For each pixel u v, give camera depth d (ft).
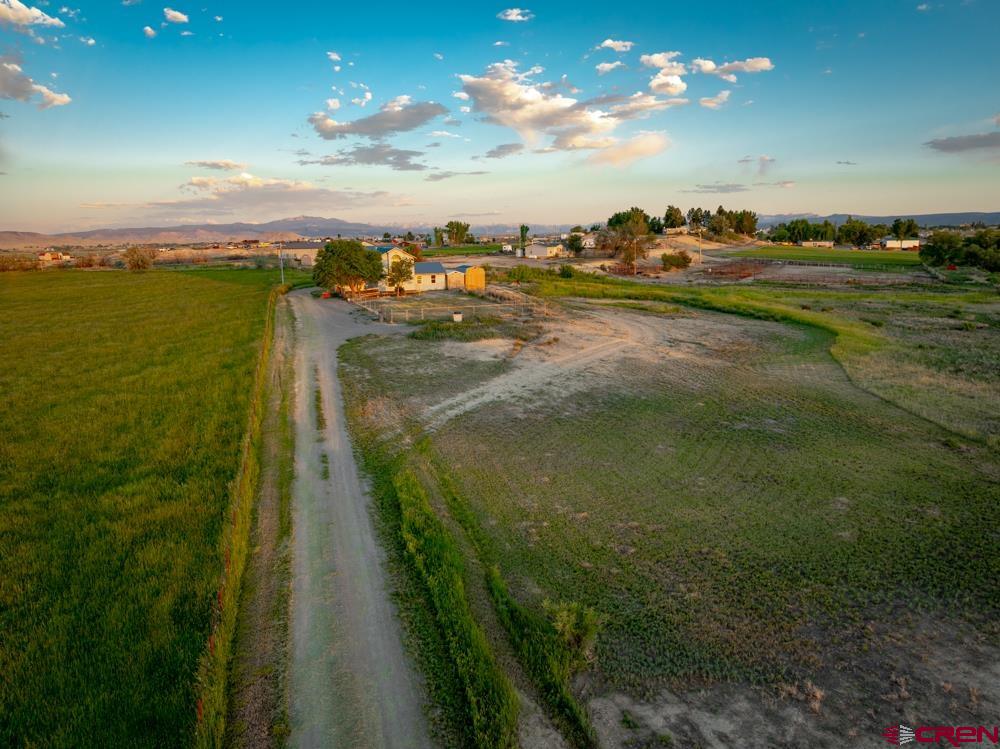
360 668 34.12
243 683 32.86
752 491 57.77
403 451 67.56
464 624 36.63
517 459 65.92
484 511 53.93
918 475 60.90
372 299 205.57
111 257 549.54
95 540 47.60
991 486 58.03
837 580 43.09
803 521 51.75
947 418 77.77
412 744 28.99
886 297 197.06
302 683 32.91
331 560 45.39
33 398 88.28
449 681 33.30
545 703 31.78
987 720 30.58
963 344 123.54
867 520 51.75
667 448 69.15
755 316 164.25
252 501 54.90
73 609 38.86
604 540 48.88
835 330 137.59
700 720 30.81
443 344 127.85
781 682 33.47
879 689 32.86
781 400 87.30
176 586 41.16
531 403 86.17
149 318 166.71
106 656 34.42
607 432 74.43
